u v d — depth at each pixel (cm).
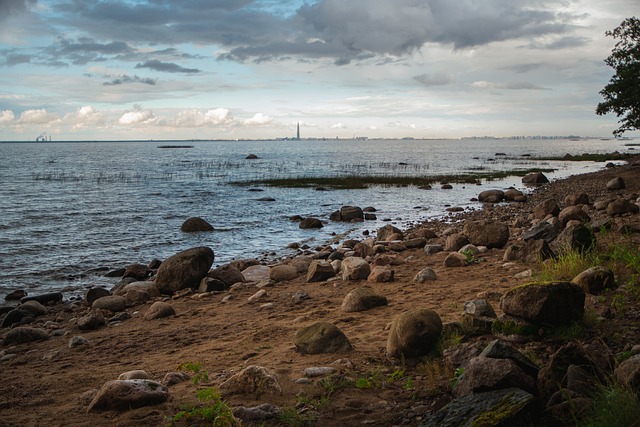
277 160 9819
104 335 883
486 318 612
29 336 898
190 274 1255
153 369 634
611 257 855
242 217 2691
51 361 739
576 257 882
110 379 609
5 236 2155
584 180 3953
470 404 388
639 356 417
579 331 559
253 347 682
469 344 542
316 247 1848
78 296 1345
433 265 1189
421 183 4475
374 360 562
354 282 1095
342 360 562
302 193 3809
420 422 411
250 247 1953
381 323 727
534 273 916
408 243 1549
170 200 3381
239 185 4381
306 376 526
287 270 1265
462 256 1122
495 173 5569
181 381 561
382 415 430
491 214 2475
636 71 3666
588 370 430
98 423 452
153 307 1007
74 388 586
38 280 1512
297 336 638
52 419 474
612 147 17675
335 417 431
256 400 475
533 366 446
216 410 426
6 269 1628
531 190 3762
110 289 1405
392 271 1057
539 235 1206
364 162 8662
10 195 3634
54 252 1870
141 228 2361
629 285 694
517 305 574
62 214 2753
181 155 13338
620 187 2922
